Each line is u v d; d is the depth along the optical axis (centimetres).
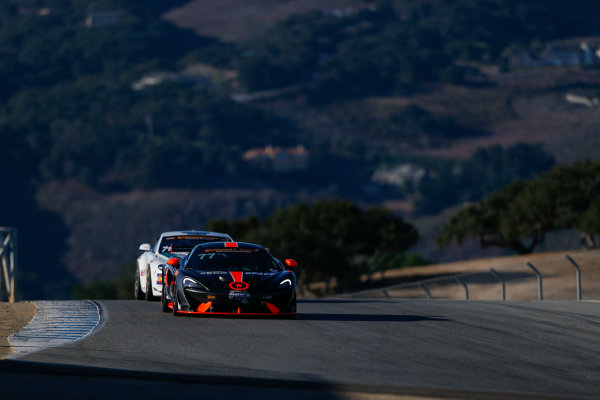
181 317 5247
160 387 2922
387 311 6038
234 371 3338
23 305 6400
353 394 2870
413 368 3531
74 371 3142
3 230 12369
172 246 6800
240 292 5075
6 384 2917
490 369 3556
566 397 2875
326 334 4538
